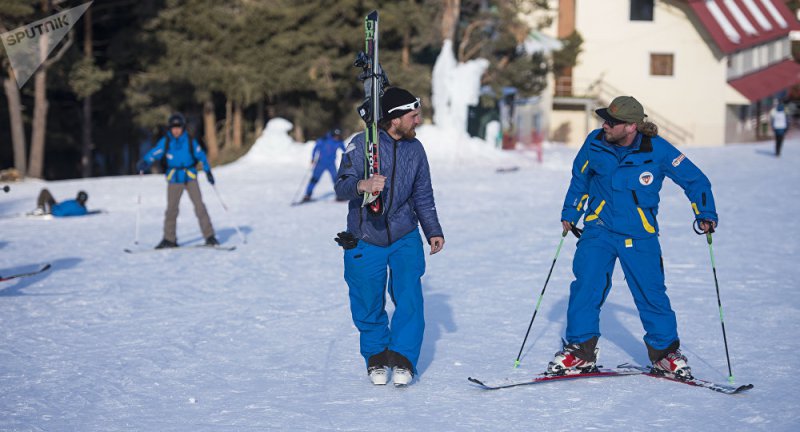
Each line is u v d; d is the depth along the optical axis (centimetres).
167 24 7056
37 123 5981
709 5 9144
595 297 1020
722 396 970
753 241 2248
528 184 4200
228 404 978
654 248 998
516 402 963
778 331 1274
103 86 7125
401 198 1007
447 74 6488
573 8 8944
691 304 1477
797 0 11056
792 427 865
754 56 9575
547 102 8712
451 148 6150
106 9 7106
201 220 2244
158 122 7094
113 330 1360
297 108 7794
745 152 6525
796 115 10550
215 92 7531
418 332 1016
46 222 2917
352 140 1016
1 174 4709
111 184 4306
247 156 5581
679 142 9006
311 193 3500
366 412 939
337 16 7506
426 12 7244
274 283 1753
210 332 1336
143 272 1903
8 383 1074
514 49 7412
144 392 1032
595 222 1018
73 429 902
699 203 980
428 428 884
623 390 996
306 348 1229
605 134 994
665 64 8988
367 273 1012
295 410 951
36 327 1386
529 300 1533
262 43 7362
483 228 2591
